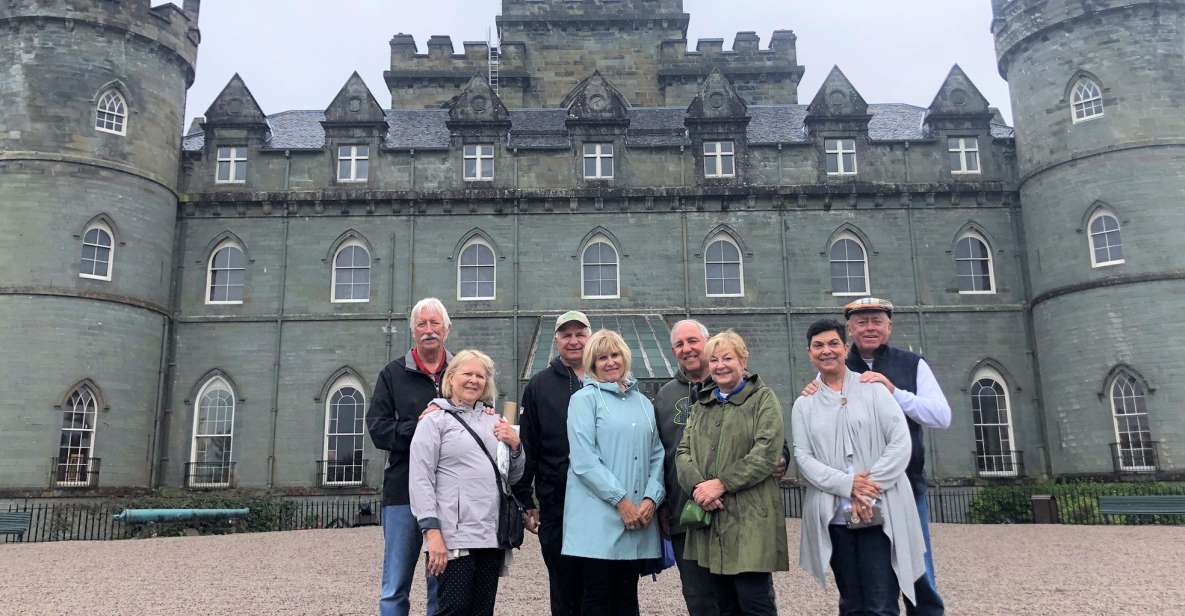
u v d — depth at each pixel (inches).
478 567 298.4
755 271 1323.8
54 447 1115.3
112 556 741.9
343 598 492.1
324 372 1283.2
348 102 1373.0
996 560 638.5
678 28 1766.7
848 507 293.0
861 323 338.6
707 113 1375.5
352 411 1275.8
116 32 1248.8
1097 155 1199.6
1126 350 1140.5
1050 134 1256.8
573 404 310.7
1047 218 1254.9
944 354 1291.8
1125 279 1152.2
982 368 1290.6
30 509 1048.8
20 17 1205.7
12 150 1173.7
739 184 1346.0
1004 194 1341.0
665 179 1357.0
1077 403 1184.8
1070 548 705.0
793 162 1362.0
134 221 1234.0
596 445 305.7
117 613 448.5
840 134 1369.3
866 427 296.7
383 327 1301.7
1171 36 1194.6
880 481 287.6
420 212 1339.8
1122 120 1187.9
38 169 1174.3
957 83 1385.3
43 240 1157.1
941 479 1239.5
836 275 1331.2
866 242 1334.9
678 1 1768.0
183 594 512.1
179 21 1331.2
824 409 304.7
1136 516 968.3
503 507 301.3
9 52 1204.5
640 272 1325.0
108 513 1040.8
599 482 295.3
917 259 1326.3
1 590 535.8
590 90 1382.9
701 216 1344.7
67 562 697.0
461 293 1322.6
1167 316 1119.0
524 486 345.1
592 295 1322.6
